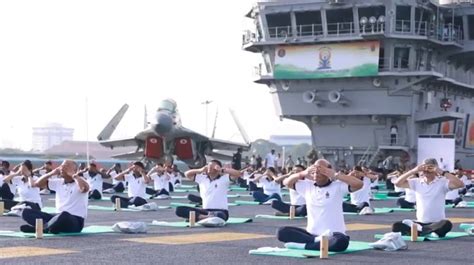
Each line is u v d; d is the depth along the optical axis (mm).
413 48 64625
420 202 18859
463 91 77562
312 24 64625
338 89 65938
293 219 25484
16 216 24203
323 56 64875
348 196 38156
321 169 15156
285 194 49656
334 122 68562
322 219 15289
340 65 64188
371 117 66250
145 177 30656
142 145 68938
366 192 30891
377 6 61938
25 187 24984
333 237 15070
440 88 71438
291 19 65188
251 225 22391
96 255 14031
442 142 47156
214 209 22172
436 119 65625
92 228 19625
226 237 18297
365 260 14070
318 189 15320
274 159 69062
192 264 13031
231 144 71812
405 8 62875
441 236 18766
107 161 79812
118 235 18188
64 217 17750
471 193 52094
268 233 19672
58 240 16703
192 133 65188
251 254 14727
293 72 66125
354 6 62219
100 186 36531
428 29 65562
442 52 70438
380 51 64062
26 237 17234
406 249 16141
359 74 63438
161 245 16109
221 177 22250
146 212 27969
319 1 63406
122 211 28406
